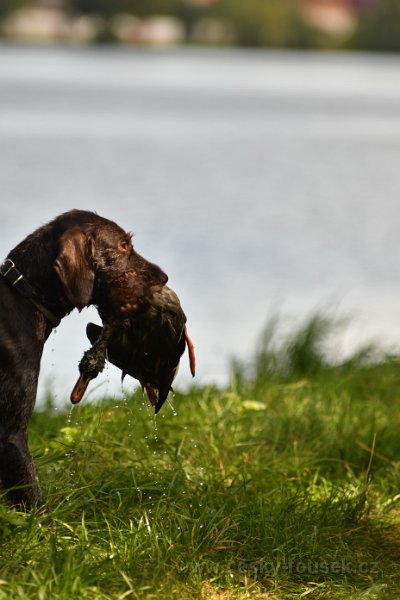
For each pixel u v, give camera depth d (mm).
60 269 6453
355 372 12188
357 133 65875
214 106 85250
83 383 6832
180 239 25344
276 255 23344
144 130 62375
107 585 6172
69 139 53812
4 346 6555
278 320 15469
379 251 24422
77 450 8047
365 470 8930
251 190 37094
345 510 7684
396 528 7656
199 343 15234
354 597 6387
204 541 6844
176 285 19688
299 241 25562
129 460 8195
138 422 9133
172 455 8375
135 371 7047
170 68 168250
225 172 42812
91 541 6633
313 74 163500
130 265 6762
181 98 92062
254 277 20625
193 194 35094
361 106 92312
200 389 11219
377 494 8273
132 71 148750
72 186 35500
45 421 9523
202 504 7414
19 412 6621
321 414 9836
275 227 28031
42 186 34875
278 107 87312
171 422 9312
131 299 6727
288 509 7414
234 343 15258
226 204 32719
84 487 7164
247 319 16938
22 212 28469
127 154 48250
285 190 37531
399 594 6547
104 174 39812
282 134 63719
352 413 9992
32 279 6750
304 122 73500
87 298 6469
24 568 6148
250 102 91438
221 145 55281
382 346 14203
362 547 7305
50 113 70812
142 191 35281
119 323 6812
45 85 99188
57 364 13680
